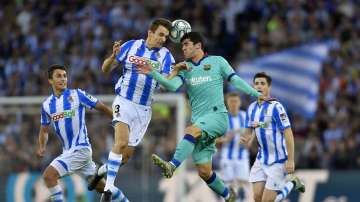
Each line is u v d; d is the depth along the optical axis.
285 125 32.41
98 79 54.91
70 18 61.69
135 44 29.48
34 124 45.19
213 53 58.44
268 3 60.53
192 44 29.05
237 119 40.88
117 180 45.00
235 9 60.72
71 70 57.41
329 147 49.22
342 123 50.72
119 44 29.33
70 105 30.58
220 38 58.97
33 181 44.78
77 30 60.44
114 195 29.42
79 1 62.81
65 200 44.34
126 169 45.00
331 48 55.78
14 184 45.03
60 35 60.59
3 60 60.22
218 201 44.72
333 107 52.47
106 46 58.34
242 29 59.69
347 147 48.62
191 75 28.98
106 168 29.70
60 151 44.69
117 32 59.31
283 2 60.22
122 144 28.92
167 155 44.12
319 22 58.53
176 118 44.47
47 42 60.41
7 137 45.31
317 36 57.28
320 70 53.81
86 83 54.84
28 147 45.16
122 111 29.19
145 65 27.98
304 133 50.59
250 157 45.91
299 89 50.50
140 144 44.59
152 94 29.61
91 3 62.28
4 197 45.06
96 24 60.56
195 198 45.03
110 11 61.00
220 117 28.92
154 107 44.56
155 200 44.59
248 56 57.06
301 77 50.50
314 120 51.50
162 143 44.44
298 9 59.31
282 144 32.66
